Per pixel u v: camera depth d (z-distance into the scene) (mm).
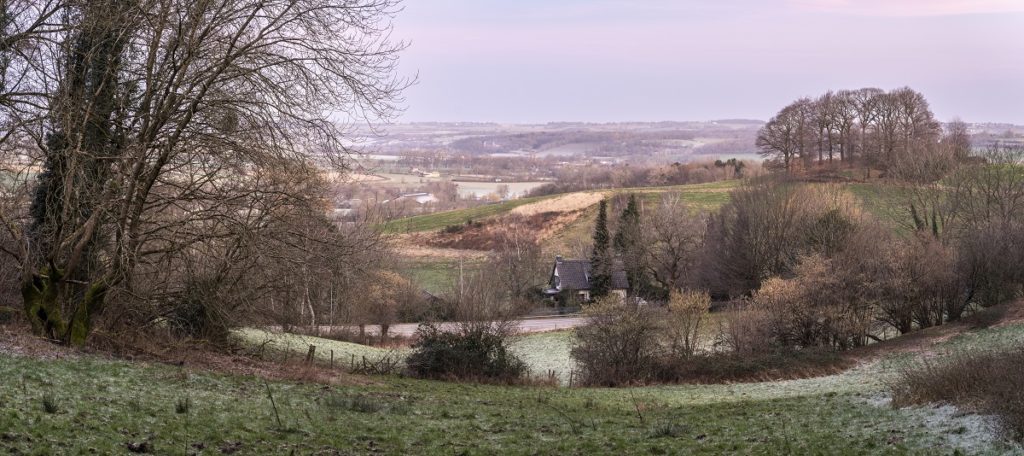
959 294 61812
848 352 56156
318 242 31641
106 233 28516
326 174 31469
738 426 23703
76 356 24719
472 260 115750
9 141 26359
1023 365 21594
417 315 73250
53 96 26094
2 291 31812
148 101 26625
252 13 26891
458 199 159125
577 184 181375
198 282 30531
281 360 36875
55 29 26688
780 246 84000
